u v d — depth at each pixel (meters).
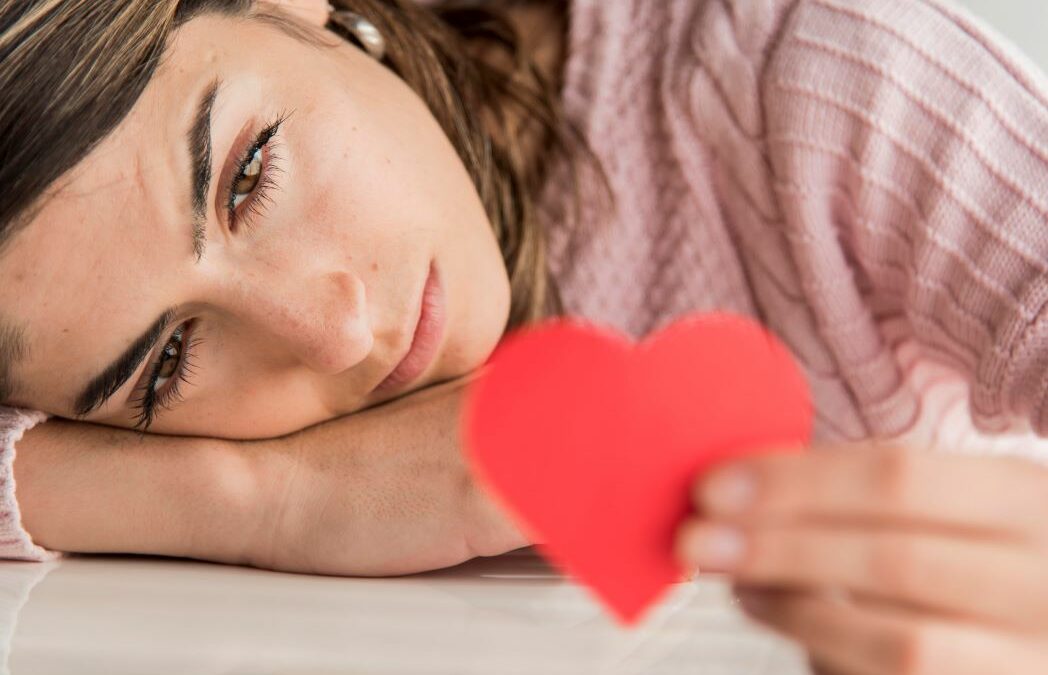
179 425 0.56
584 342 0.43
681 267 0.64
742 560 0.40
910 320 0.60
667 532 0.42
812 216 0.60
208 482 0.54
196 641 0.44
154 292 0.50
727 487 0.40
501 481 0.43
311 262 0.52
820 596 0.40
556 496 0.42
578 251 0.64
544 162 0.65
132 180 0.49
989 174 0.56
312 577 0.52
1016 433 0.60
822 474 0.39
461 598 0.47
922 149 0.57
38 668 0.43
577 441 0.42
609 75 0.64
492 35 0.67
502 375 0.43
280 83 0.53
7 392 0.55
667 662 0.43
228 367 0.54
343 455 0.54
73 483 0.55
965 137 0.56
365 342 0.52
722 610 0.46
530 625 0.45
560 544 0.43
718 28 0.61
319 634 0.44
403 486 0.52
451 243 0.56
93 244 0.49
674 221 0.64
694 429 0.42
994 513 0.39
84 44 0.49
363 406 0.56
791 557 0.39
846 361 0.62
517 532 0.51
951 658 0.38
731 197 0.62
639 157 0.64
